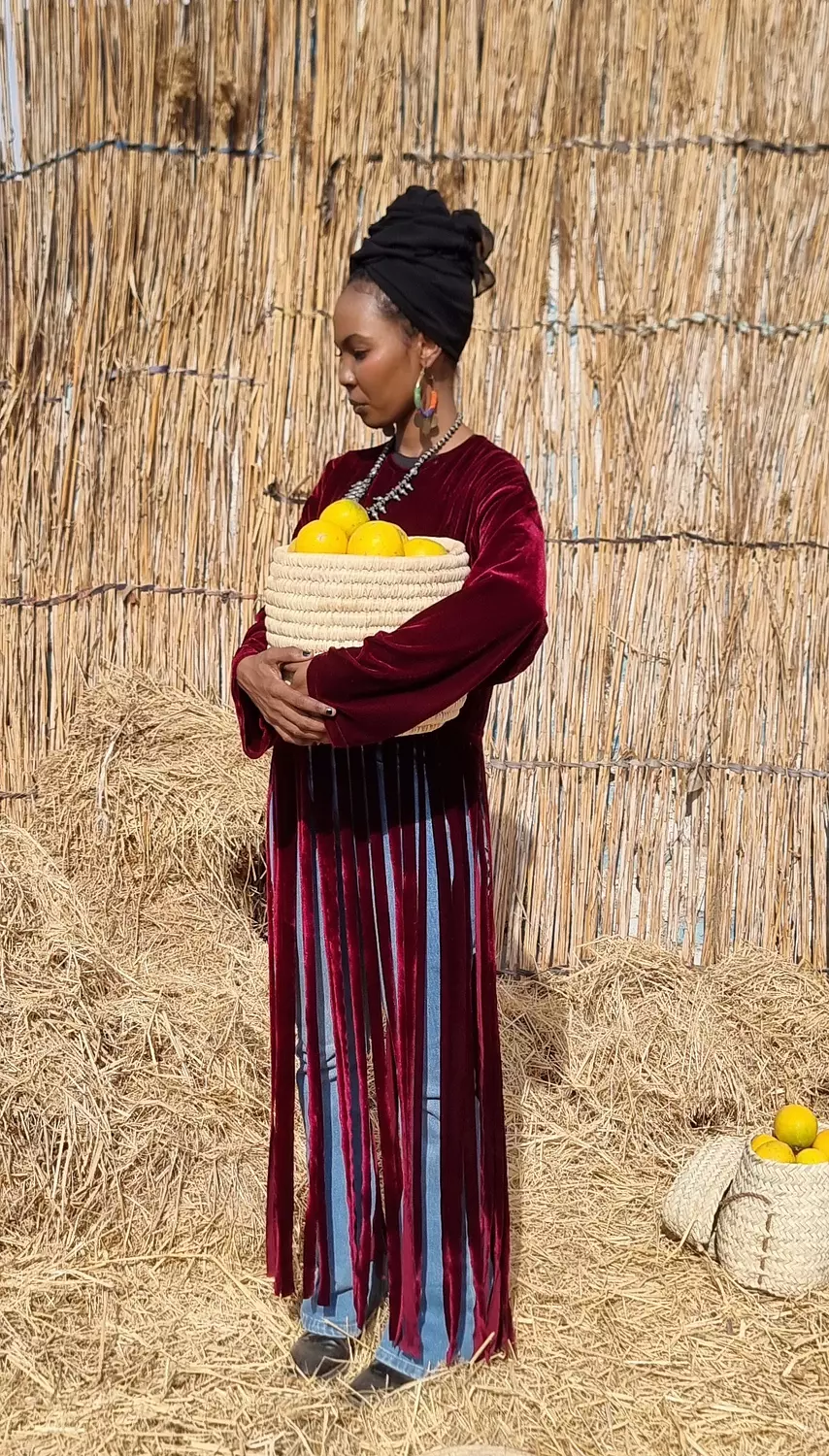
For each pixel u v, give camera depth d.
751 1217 2.42
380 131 3.33
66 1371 2.10
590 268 3.35
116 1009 2.74
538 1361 2.16
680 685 3.45
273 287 3.39
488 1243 2.06
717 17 3.24
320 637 1.77
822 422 3.36
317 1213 2.05
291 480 3.46
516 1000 3.32
